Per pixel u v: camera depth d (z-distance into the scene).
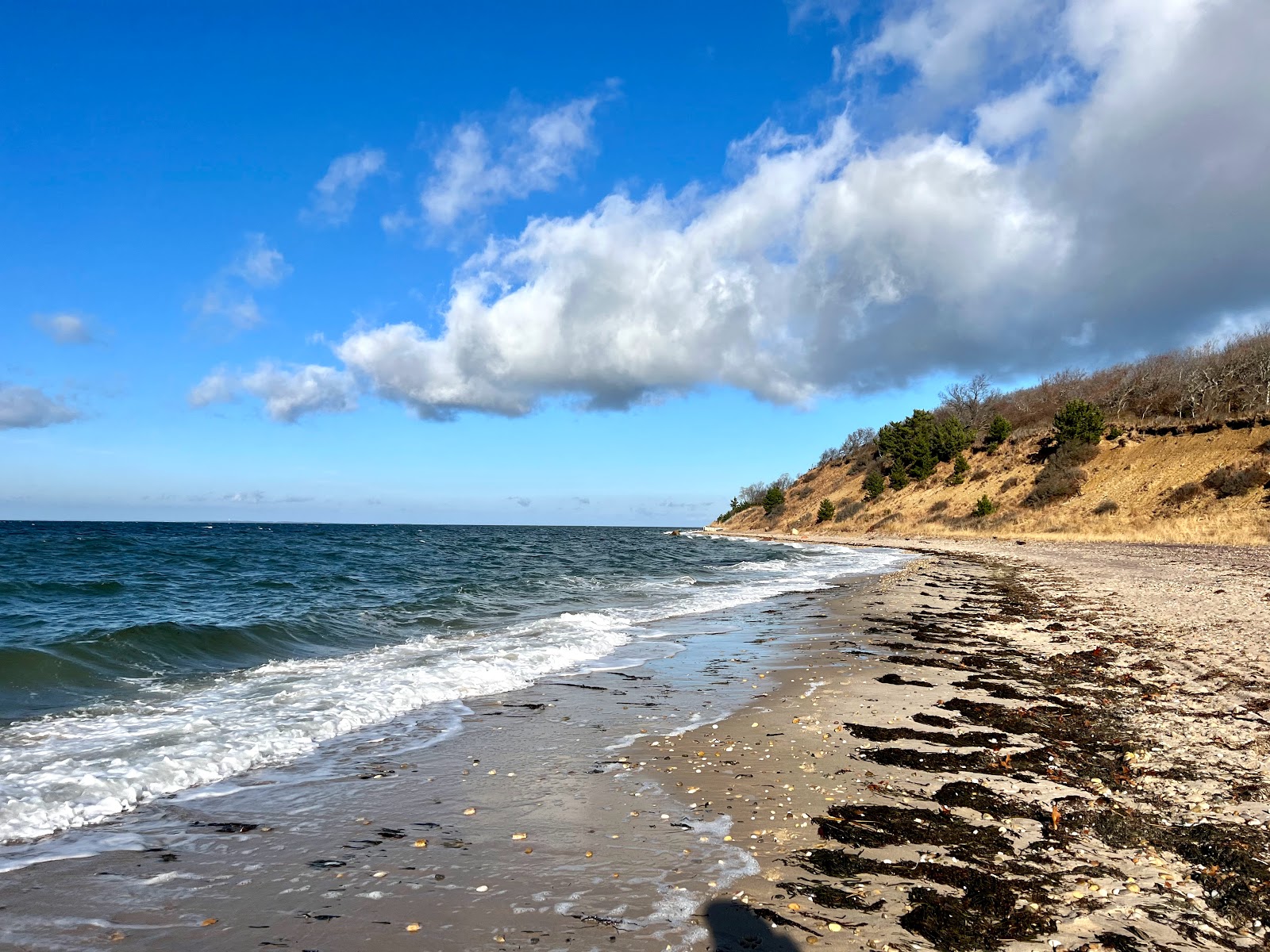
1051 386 101.44
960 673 10.45
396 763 6.57
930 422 90.81
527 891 4.16
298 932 3.71
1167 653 11.16
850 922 3.77
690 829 5.04
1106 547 42.22
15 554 33.47
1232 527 42.56
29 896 4.08
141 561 31.45
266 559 35.09
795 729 7.65
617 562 39.84
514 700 9.09
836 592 23.17
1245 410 60.75
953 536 63.00
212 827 5.11
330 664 11.12
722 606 19.48
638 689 9.69
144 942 3.61
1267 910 3.87
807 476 119.94
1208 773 5.98
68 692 8.97
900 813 5.27
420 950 3.54
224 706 8.42
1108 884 4.16
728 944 3.57
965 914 3.84
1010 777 6.00
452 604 19.03
